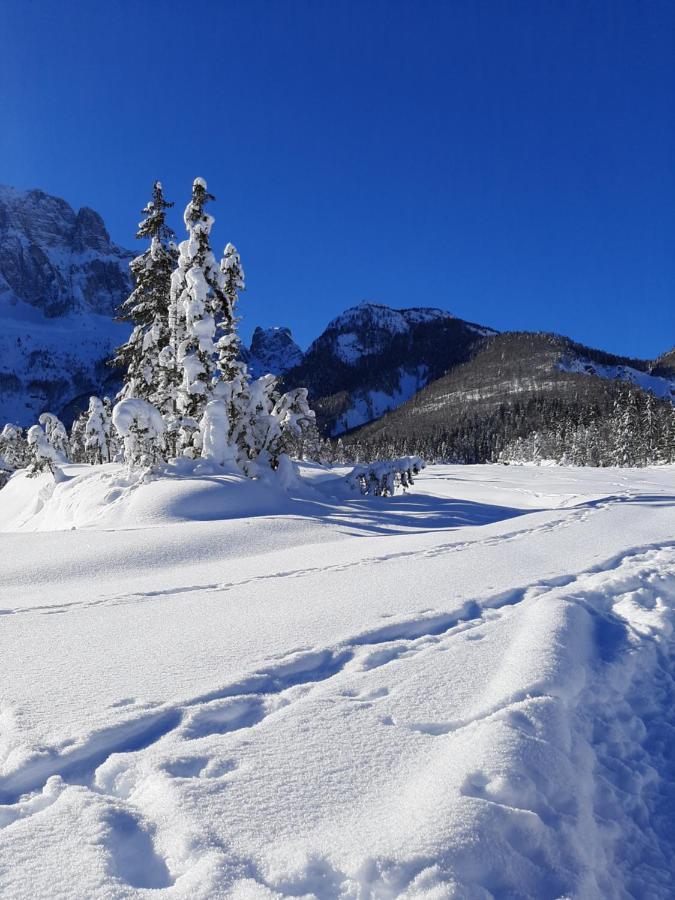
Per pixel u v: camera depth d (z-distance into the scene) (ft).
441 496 73.67
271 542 39.42
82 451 170.60
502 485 105.81
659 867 8.65
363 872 6.77
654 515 48.93
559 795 9.12
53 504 67.41
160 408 72.18
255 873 6.76
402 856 6.97
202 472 60.95
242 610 19.47
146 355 78.79
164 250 79.30
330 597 21.12
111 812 7.82
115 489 58.90
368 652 14.93
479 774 8.79
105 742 9.87
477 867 7.05
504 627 17.01
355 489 68.39
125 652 14.89
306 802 8.17
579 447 302.66
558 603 19.07
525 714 10.84
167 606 20.35
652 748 12.11
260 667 13.65
